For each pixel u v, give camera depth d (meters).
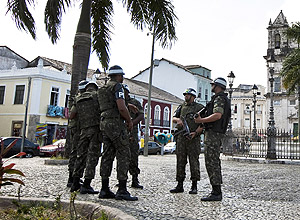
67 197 4.34
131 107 5.10
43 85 26.14
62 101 27.83
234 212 3.82
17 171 3.19
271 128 15.66
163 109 40.59
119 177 4.32
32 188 5.00
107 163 4.43
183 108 5.53
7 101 27.11
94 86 5.24
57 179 6.29
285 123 42.00
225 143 18.30
